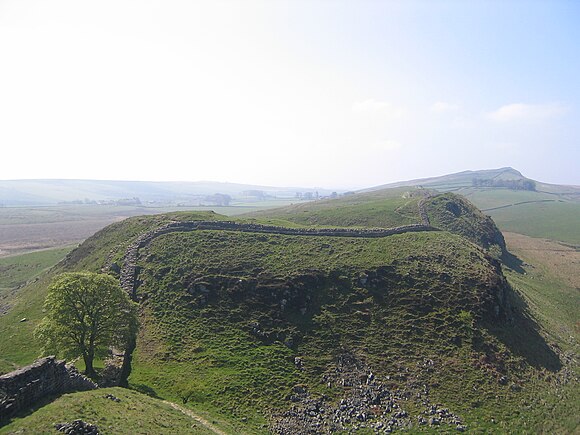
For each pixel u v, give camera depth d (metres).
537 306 89.00
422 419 49.31
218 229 86.75
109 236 90.62
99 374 48.53
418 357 59.06
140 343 57.41
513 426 49.47
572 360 68.56
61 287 46.94
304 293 68.06
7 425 26.16
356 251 81.31
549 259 139.12
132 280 70.38
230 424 43.09
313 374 55.00
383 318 65.50
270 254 77.69
